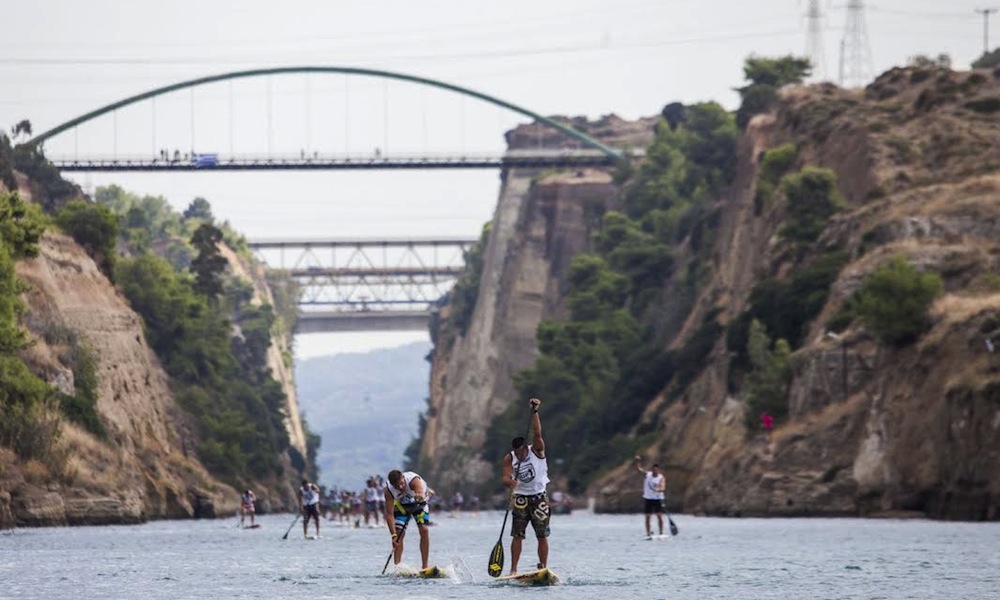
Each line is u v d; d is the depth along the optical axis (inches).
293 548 6363.2
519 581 3745.1
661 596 3422.7
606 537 7234.3
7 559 5255.9
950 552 5162.4
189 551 5999.0
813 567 4441.4
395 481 4109.3
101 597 3491.6
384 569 4116.6
